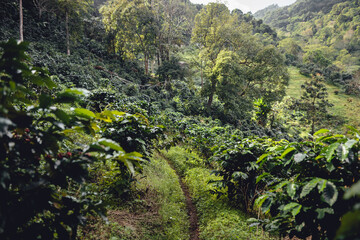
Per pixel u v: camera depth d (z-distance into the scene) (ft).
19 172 6.36
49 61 61.46
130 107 30.37
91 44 119.96
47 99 6.43
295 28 574.97
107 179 14.85
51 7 113.91
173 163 32.09
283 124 120.16
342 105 164.55
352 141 8.27
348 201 8.02
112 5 116.37
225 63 86.02
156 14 116.37
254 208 18.16
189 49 165.17
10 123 4.73
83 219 6.89
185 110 93.25
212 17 108.78
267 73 102.63
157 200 17.03
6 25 82.23
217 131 51.21
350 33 404.57
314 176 9.66
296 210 8.27
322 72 228.02
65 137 7.08
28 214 5.92
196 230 16.35
